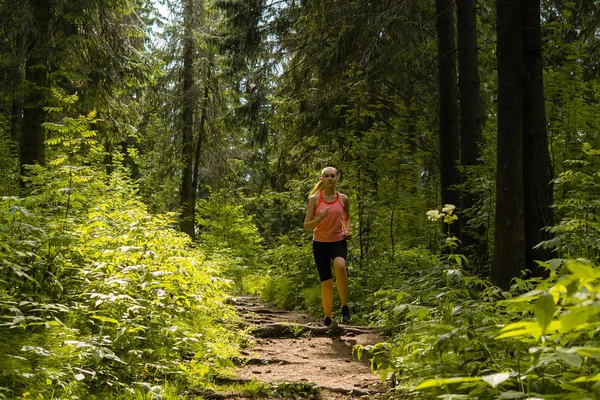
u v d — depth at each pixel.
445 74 8.72
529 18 5.64
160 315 4.59
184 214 18.88
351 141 10.10
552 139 7.38
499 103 5.56
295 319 7.61
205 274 6.10
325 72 11.12
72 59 10.10
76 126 5.64
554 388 2.49
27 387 3.06
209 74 19.39
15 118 12.27
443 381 1.53
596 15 9.20
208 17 19.50
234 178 20.56
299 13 12.48
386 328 6.16
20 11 9.94
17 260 4.26
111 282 4.23
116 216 5.99
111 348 3.99
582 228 4.60
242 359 5.00
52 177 5.34
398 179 9.73
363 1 9.51
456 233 8.34
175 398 3.53
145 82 11.89
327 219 6.25
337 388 4.07
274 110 13.22
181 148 19.20
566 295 1.39
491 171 7.95
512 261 5.36
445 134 8.62
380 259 9.36
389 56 9.15
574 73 7.99
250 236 17.25
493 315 3.28
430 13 10.55
